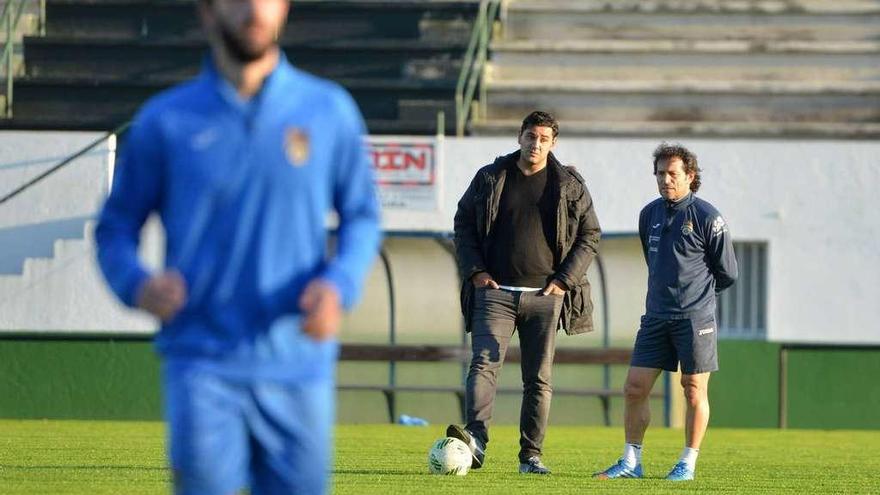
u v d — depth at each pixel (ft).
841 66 219.00
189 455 35.09
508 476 89.61
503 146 171.83
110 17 220.23
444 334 169.68
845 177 170.81
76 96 209.36
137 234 36.70
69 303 164.35
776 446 136.15
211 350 35.32
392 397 168.14
